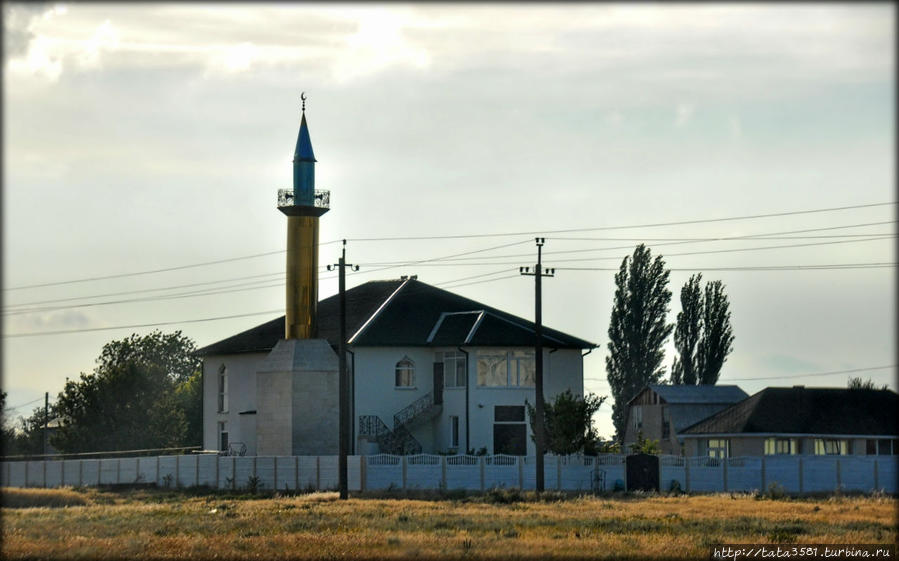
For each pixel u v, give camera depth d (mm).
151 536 58500
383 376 118375
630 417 144875
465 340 117938
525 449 118000
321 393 114000
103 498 96000
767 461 106188
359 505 81188
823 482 106812
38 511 78562
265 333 127500
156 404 139750
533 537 57375
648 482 104188
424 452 118250
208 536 58375
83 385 141500
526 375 119438
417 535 57438
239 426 125875
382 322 121312
